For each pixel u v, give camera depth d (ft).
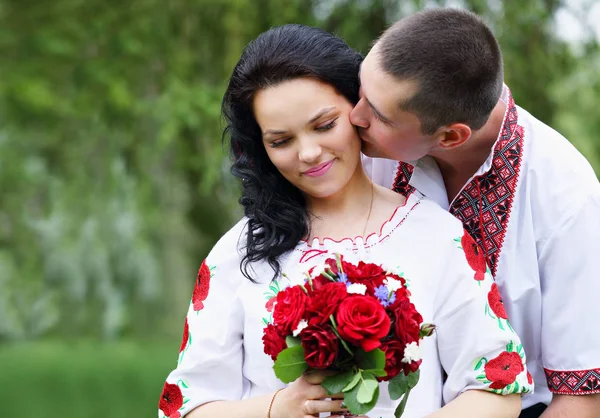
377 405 8.20
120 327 31.68
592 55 20.30
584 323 8.78
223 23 21.77
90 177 26.16
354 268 7.74
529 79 20.16
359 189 8.80
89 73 23.09
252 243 8.65
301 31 8.46
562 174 8.96
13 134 26.37
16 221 29.86
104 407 26.89
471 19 8.46
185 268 33.32
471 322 8.40
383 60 8.24
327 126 8.29
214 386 8.53
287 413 7.81
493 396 8.22
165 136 21.34
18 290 30.37
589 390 8.73
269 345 7.68
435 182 9.29
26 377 29.48
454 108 8.31
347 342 7.43
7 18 23.56
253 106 8.41
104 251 28.37
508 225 9.05
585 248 8.80
